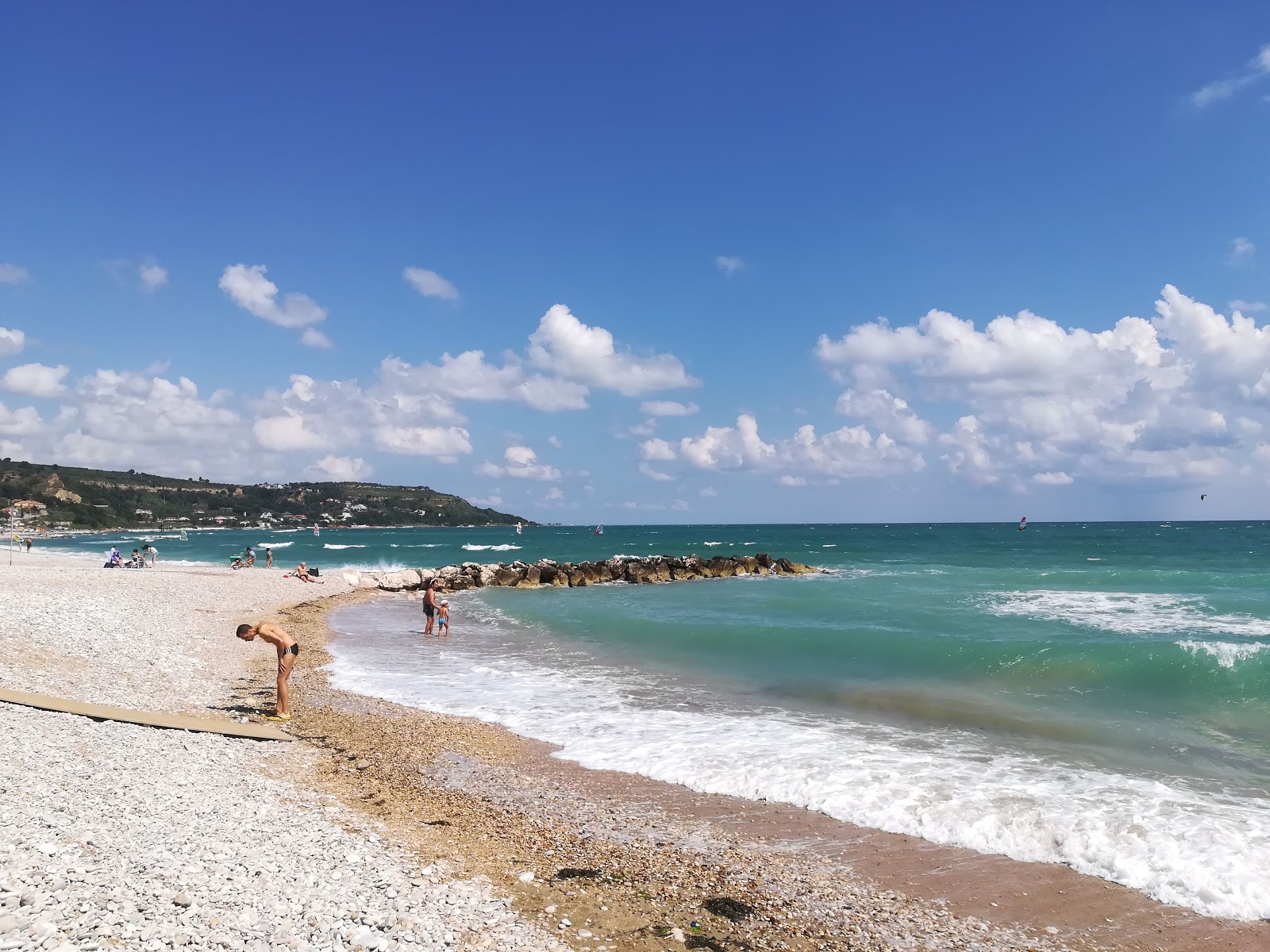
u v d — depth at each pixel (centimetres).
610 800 1042
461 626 2939
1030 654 1966
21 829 676
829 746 1291
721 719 1480
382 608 3606
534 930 648
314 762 1140
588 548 10319
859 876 822
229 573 4853
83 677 1443
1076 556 6875
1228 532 14738
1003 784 1095
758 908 736
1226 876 809
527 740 1332
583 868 807
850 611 3069
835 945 669
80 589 2928
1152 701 1588
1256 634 2280
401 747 1259
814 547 9856
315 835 812
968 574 4891
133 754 1002
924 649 2109
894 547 9344
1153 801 1021
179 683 1571
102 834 700
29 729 1016
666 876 800
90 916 534
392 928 604
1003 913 742
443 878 739
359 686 1758
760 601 3519
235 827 792
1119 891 792
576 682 1828
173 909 567
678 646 2350
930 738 1341
